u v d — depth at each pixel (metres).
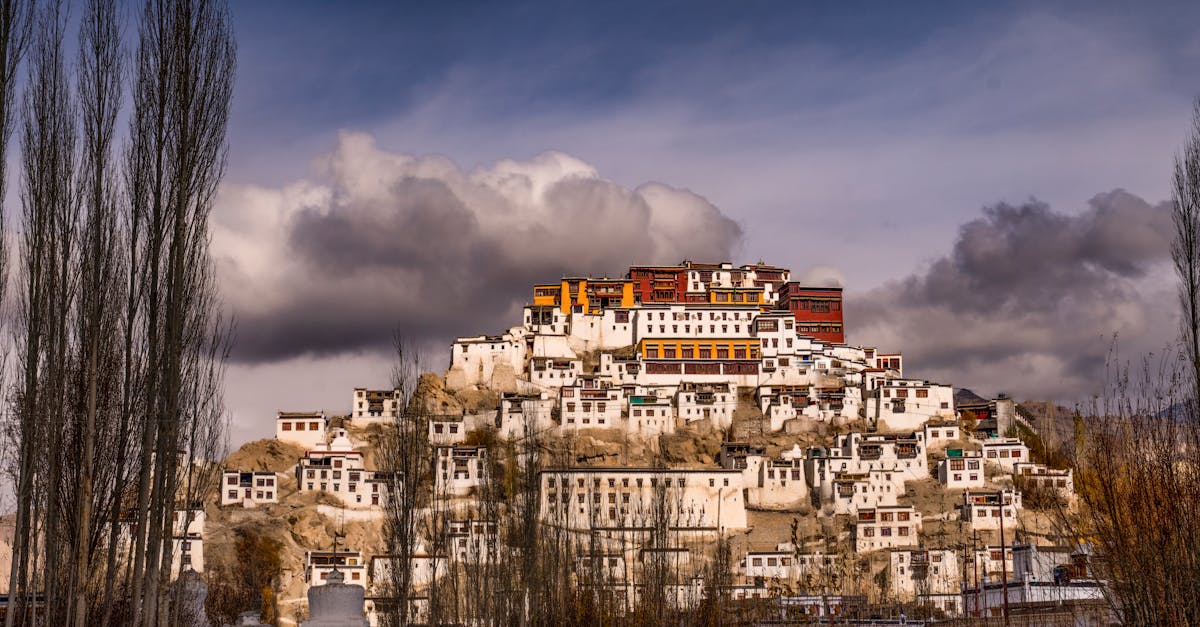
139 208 53.12
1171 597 38.19
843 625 109.31
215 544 170.50
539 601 89.44
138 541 50.66
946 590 157.12
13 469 53.66
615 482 194.00
